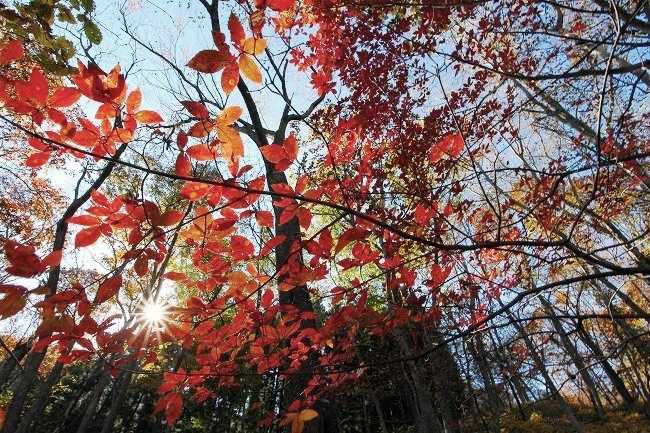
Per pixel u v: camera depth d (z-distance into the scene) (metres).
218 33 0.99
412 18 3.90
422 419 5.23
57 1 2.03
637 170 4.10
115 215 1.16
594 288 6.42
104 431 9.55
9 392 10.16
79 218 1.13
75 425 15.55
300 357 2.06
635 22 2.48
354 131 1.70
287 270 1.57
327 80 2.48
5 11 1.94
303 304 2.82
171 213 1.15
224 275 1.57
